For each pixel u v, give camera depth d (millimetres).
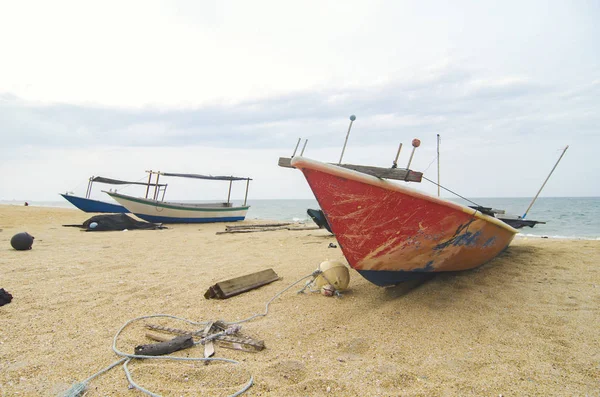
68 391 2125
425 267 4281
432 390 2178
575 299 3906
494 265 5609
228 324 3324
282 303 4031
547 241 9023
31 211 22359
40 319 3406
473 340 2943
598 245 7512
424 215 3648
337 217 3479
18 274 5168
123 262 6336
